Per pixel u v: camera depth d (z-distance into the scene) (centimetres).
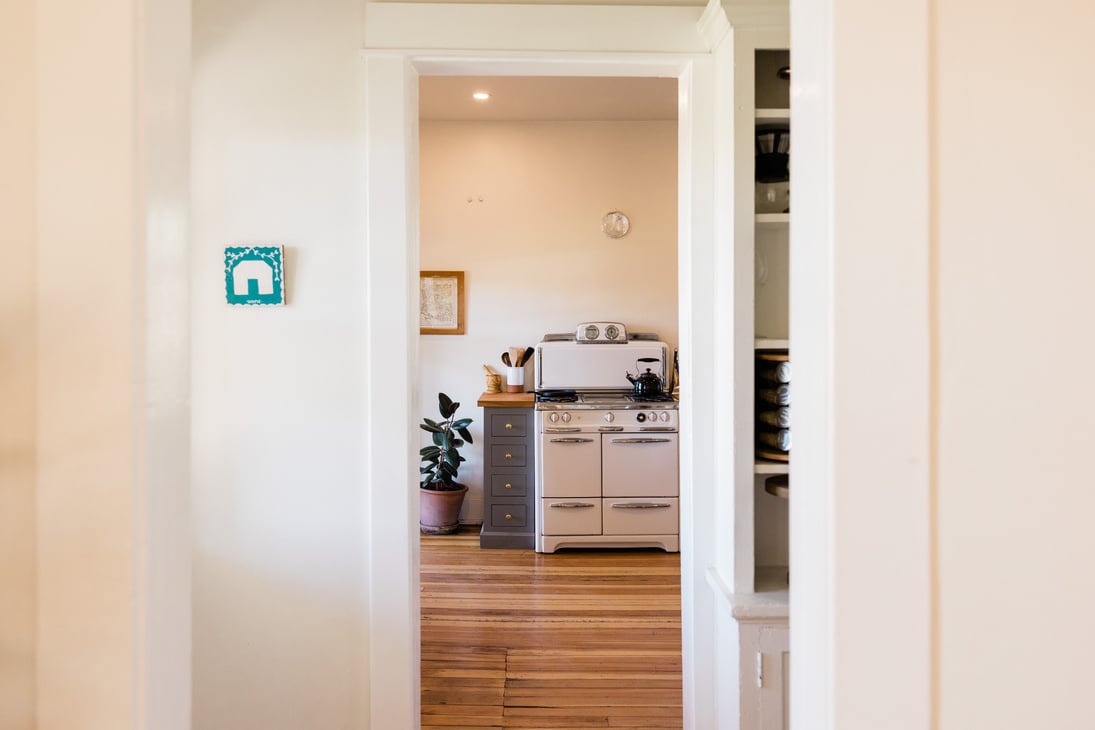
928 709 83
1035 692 83
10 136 76
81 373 75
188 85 85
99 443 75
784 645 182
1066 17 83
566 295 519
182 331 85
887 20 81
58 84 75
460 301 520
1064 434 83
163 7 80
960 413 83
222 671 208
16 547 76
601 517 453
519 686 284
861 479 82
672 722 258
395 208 200
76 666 75
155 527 79
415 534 210
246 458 207
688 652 215
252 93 203
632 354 482
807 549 88
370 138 199
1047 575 83
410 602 205
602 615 356
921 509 82
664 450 452
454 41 200
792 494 92
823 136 83
